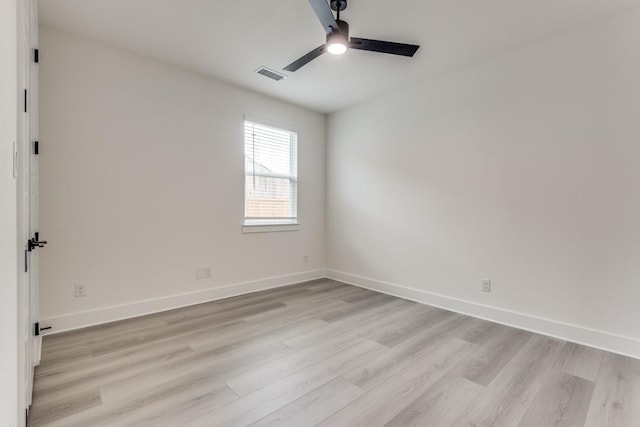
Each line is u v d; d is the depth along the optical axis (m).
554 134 2.58
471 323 2.87
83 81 2.67
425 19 2.36
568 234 2.52
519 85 2.76
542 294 2.65
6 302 0.80
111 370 1.99
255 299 3.55
